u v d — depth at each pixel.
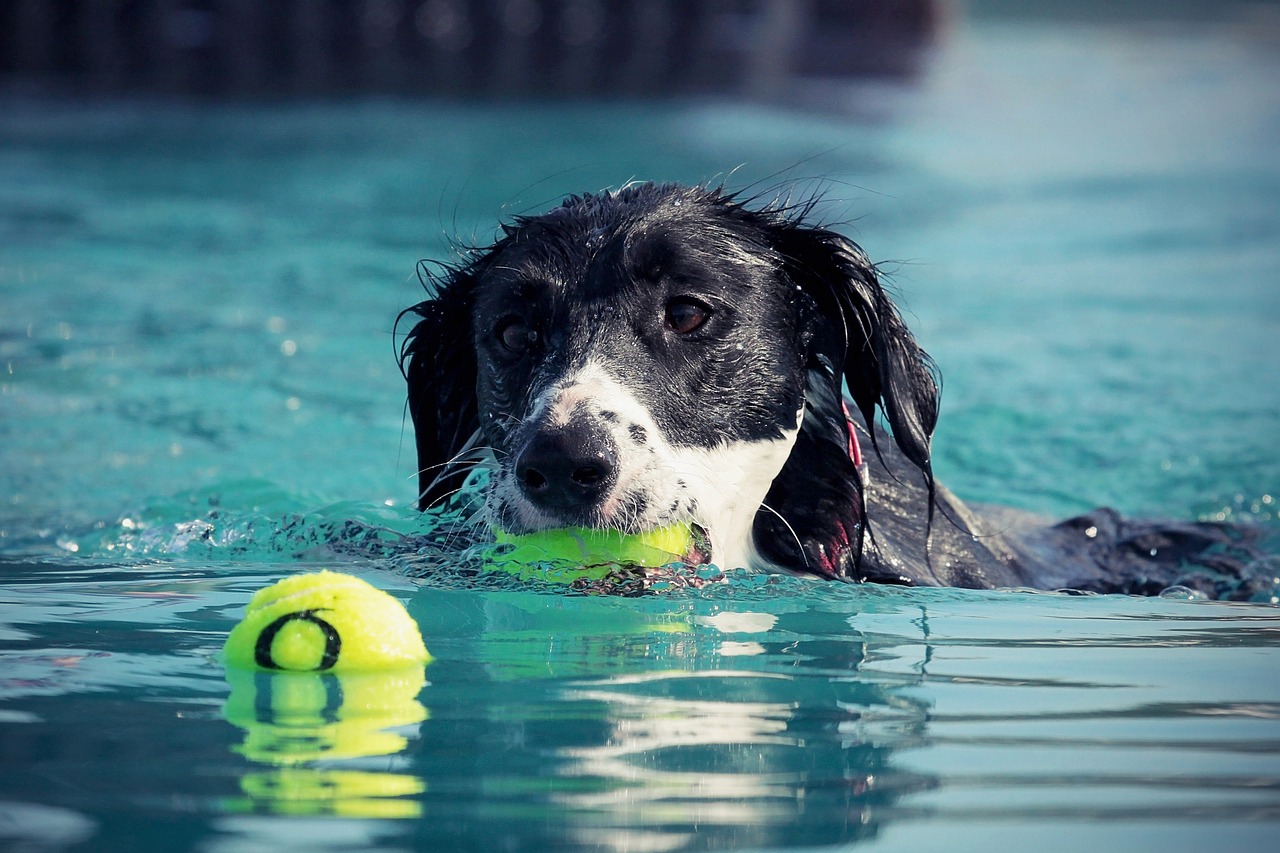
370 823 2.69
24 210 15.48
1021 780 2.98
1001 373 10.83
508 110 24.09
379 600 4.02
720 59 32.94
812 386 5.99
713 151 19.73
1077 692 3.72
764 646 4.23
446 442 6.33
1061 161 20.62
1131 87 30.41
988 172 19.53
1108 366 11.03
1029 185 18.70
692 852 2.55
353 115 23.25
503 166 18.41
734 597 5.02
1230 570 6.95
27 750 3.13
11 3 29.91
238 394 9.58
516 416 5.40
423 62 30.84
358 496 7.52
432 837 2.61
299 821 2.69
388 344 10.98
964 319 12.42
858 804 2.81
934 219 16.47
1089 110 26.44
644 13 36.31
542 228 5.73
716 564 5.31
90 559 5.87
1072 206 17.50
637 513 4.96
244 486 7.29
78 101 24.02
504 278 5.58
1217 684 3.83
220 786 2.89
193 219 15.27
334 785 2.91
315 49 31.69
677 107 24.78
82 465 7.95
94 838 2.60
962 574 6.30
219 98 24.97
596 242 5.48
